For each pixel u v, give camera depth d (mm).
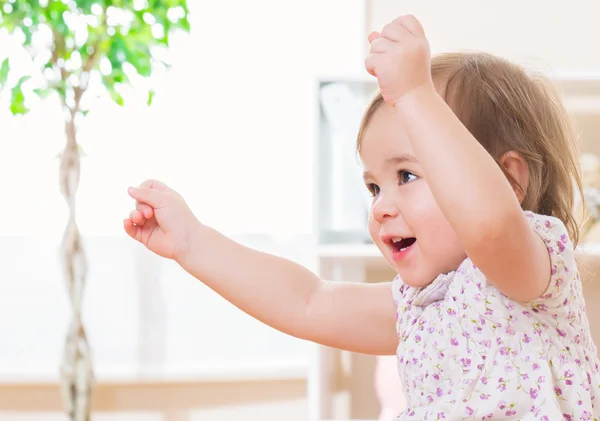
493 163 775
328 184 2170
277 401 2764
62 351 2494
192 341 2812
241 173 2832
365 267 2324
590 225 2096
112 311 2795
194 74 2826
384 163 929
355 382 2420
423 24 2494
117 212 2803
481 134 962
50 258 2779
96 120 2799
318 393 2057
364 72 2348
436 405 942
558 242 895
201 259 1088
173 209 1083
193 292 2824
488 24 2492
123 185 2811
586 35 2475
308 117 2828
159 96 2816
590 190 2129
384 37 794
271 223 2824
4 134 2773
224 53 2830
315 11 2820
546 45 2479
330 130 2178
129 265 2809
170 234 1082
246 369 2760
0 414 2740
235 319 2824
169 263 2822
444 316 964
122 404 2764
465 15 2492
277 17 2826
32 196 2779
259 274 1101
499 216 761
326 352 2182
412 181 917
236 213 2826
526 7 2488
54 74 2414
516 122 973
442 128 769
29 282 2777
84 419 2316
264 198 2830
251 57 2830
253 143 2836
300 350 2818
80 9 2312
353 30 2809
